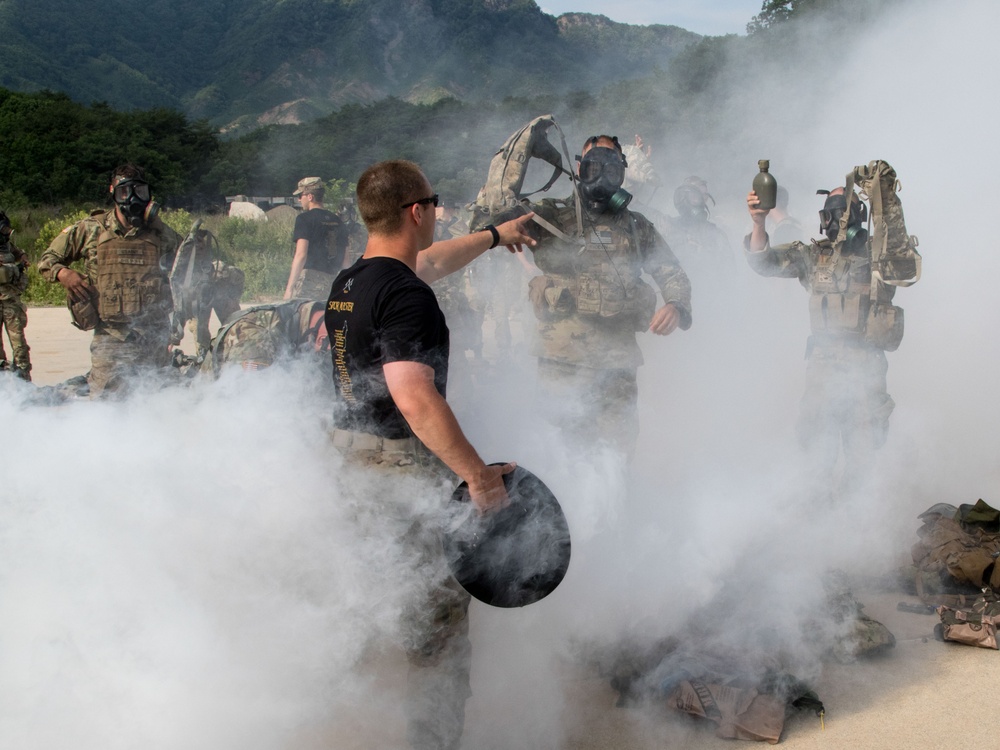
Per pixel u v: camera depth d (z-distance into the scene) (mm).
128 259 6137
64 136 69000
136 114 80188
